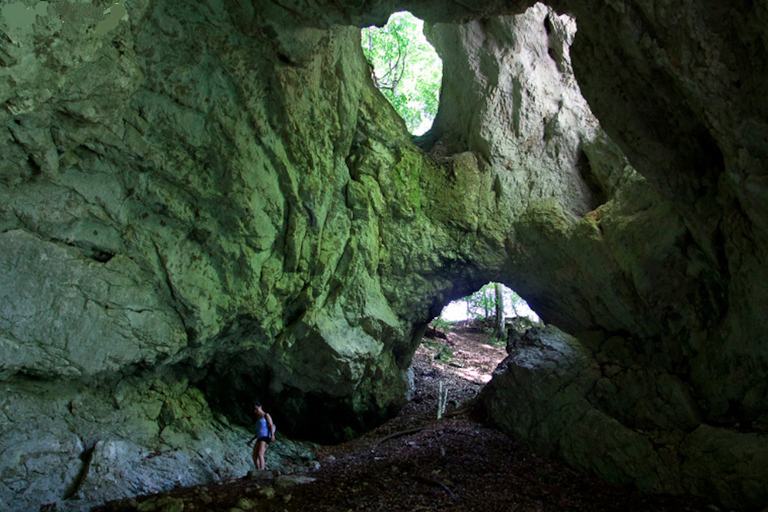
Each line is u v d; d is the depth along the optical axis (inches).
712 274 277.4
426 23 430.6
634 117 240.8
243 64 255.1
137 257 249.1
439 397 449.1
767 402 251.3
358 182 349.7
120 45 214.4
